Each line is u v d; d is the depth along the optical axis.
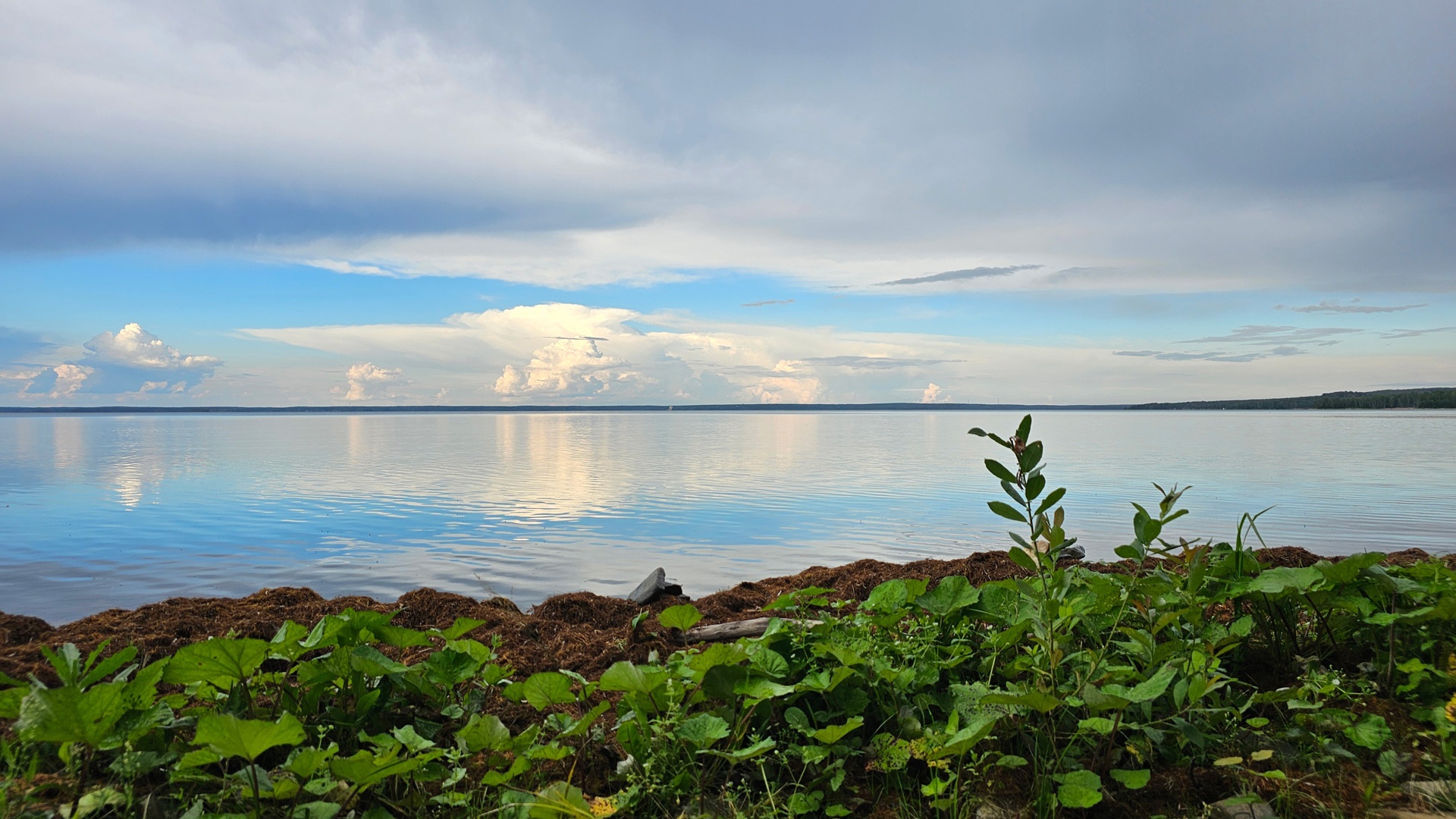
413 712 3.04
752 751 2.40
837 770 2.65
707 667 2.79
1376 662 3.28
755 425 101.31
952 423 107.50
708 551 11.41
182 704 2.67
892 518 14.88
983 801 2.55
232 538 12.66
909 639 3.21
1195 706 2.75
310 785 2.27
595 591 8.78
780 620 3.34
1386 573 3.32
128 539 12.57
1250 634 3.46
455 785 2.56
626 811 2.44
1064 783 2.47
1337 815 2.41
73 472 26.81
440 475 25.70
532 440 54.94
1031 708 2.73
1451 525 12.71
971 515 15.28
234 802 2.29
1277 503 15.70
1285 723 3.01
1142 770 2.59
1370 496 16.88
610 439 56.06
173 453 38.50
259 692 2.95
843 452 38.91
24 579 9.63
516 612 5.19
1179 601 3.08
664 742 2.65
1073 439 48.28
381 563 10.48
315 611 4.71
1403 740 2.78
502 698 3.29
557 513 15.86
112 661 2.46
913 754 2.59
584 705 2.98
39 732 2.08
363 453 39.00
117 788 2.29
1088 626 3.21
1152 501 16.11
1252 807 2.41
